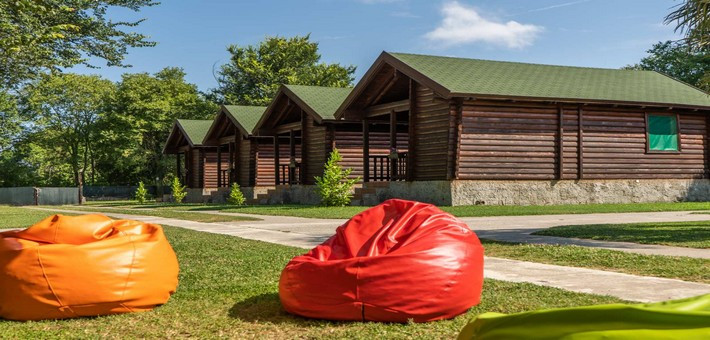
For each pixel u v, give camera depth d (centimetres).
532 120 2156
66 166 6400
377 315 522
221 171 3841
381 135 2844
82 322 555
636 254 897
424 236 542
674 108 2378
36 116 5516
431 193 2106
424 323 522
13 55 1675
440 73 2153
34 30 1602
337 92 2931
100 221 618
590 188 2239
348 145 2803
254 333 505
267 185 3341
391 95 2428
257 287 700
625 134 2311
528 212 1772
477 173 2080
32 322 556
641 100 2252
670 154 2391
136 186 5831
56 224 597
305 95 2809
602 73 2606
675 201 2389
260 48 6197
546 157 2175
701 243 1017
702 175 2448
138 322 547
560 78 2380
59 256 561
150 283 590
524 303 584
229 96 6019
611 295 627
